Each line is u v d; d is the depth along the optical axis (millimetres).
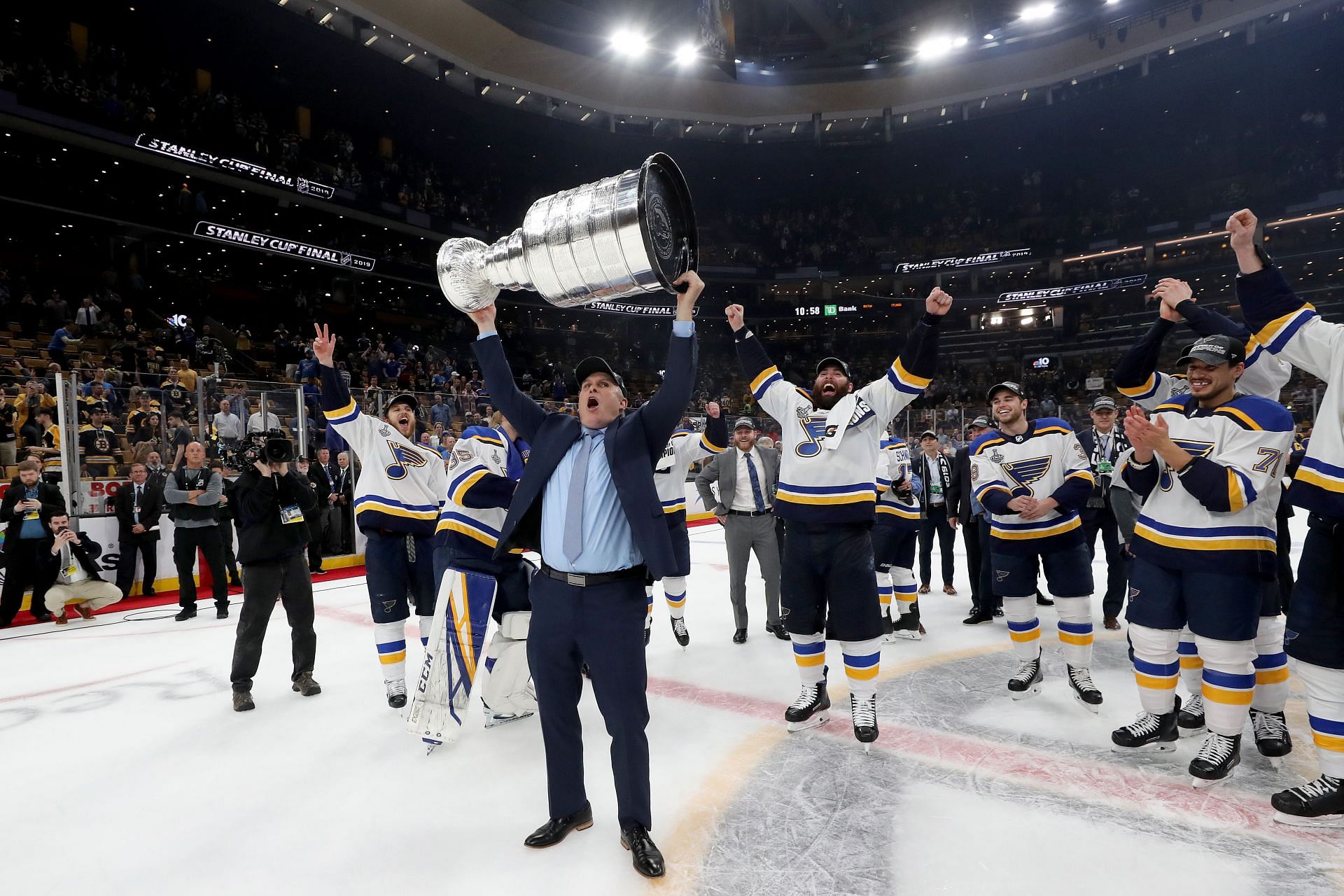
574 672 2719
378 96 25734
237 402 9859
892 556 5668
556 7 23500
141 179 19906
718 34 26391
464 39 23625
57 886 2508
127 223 18094
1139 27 26344
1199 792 3014
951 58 28094
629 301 32500
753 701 4301
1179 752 3428
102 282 19578
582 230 2482
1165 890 2334
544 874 2523
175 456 9227
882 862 2537
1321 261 28734
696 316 34938
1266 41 25969
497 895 2406
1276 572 3018
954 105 30641
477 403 13383
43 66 17094
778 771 3291
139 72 22094
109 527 8539
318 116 26812
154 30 21188
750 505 5754
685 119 30312
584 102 28094
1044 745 3539
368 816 2969
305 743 3766
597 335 33750
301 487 4508
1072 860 2518
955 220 35625
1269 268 2854
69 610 7555
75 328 15773
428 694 3590
